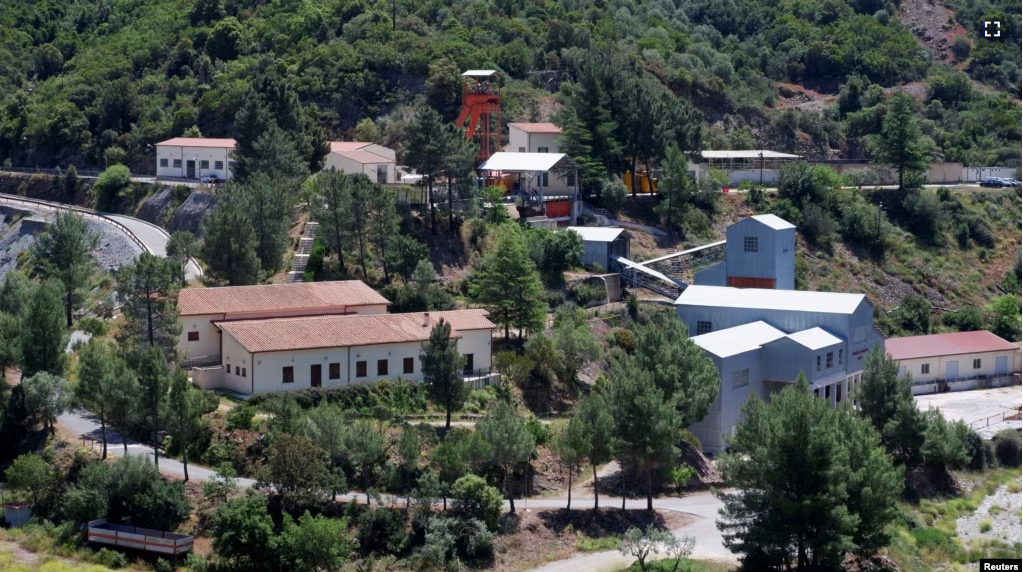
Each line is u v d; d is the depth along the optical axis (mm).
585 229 134750
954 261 163375
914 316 146000
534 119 179875
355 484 83375
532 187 147000
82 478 80625
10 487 82000
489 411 91250
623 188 151250
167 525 78312
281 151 137000
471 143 146875
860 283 153000
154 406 83938
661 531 82375
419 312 104500
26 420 88562
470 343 102375
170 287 96375
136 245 135375
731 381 103312
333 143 159625
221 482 79625
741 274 131125
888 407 104125
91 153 181375
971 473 105500
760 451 79438
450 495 81312
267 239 118750
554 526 82500
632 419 86312
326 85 184000
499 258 110125
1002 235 171375
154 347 87000
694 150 165500
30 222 154125
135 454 84375
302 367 93938
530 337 109625
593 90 155125
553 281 124562
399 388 94375
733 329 111125
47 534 78312
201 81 195625
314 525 73562
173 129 178375
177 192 148875
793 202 165000
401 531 78688
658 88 194000
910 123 173875
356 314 104562
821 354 107562
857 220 161125
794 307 114750
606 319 118875
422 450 87125
